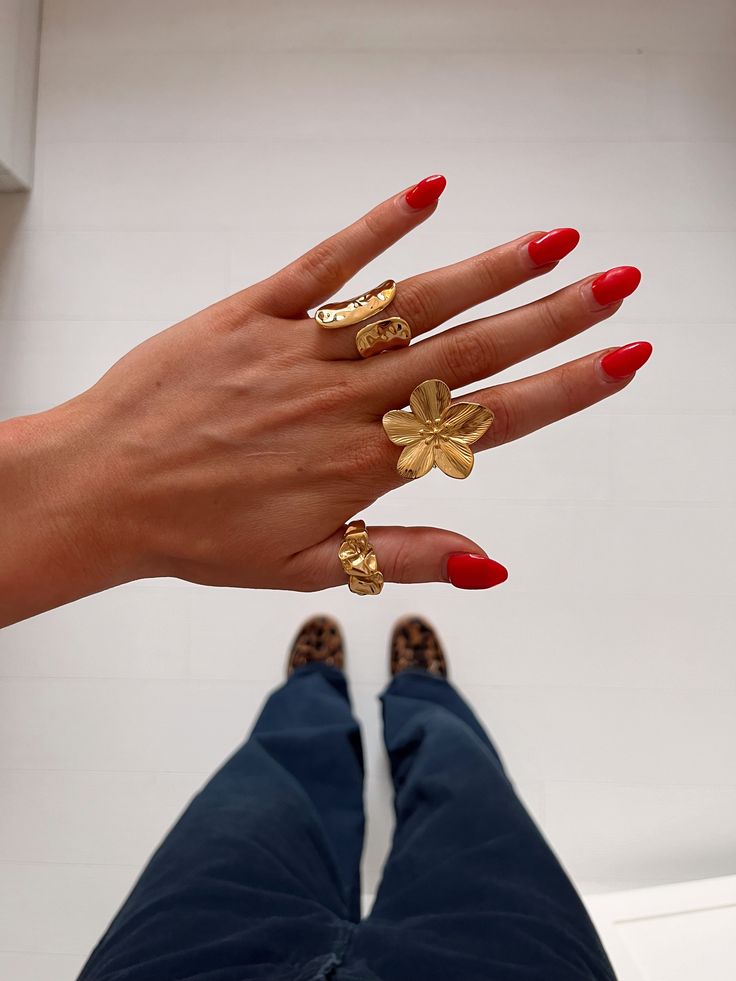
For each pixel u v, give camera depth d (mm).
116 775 1229
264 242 1353
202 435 460
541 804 1225
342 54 1383
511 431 460
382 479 465
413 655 1224
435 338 459
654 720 1243
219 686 1251
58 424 459
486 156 1365
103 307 1341
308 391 459
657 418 1311
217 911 746
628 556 1277
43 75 1384
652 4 1390
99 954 750
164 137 1372
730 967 908
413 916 759
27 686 1249
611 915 955
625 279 438
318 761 1104
